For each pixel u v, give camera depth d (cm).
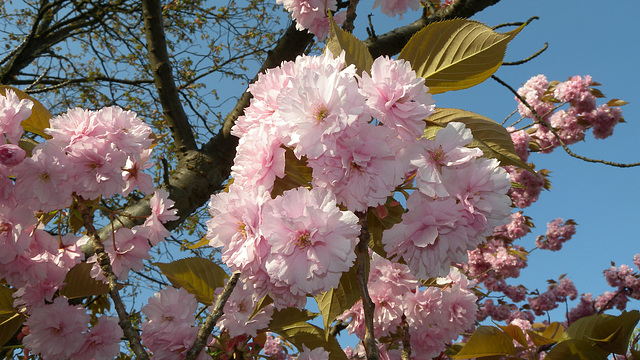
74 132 41
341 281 38
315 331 46
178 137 82
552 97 178
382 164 32
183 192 74
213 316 33
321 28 69
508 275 199
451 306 64
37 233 43
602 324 52
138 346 33
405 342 59
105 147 39
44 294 45
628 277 207
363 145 32
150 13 77
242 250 32
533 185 182
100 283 47
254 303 45
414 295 60
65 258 45
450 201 33
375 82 33
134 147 41
